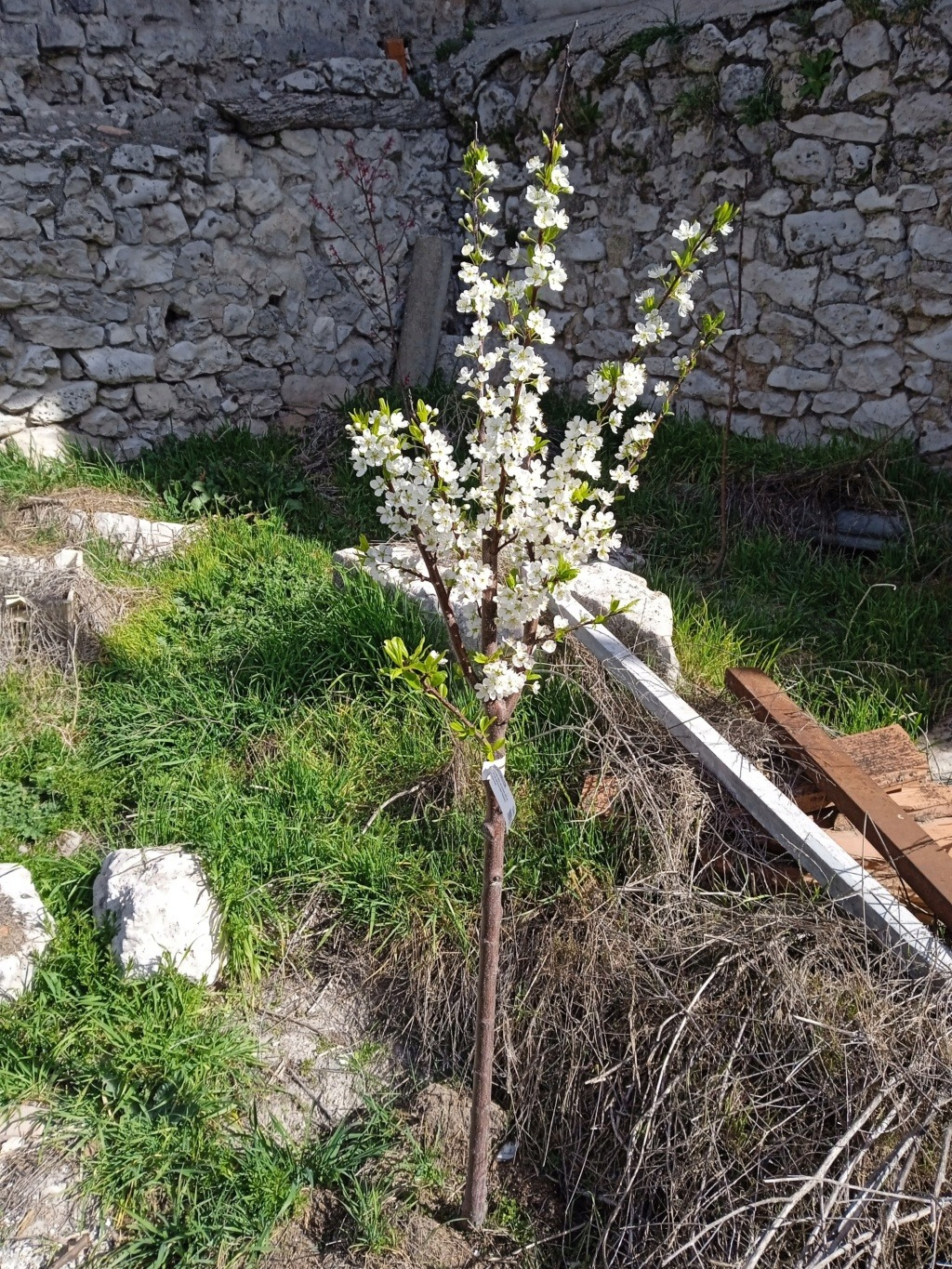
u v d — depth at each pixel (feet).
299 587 13.70
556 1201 7.59
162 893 8.91
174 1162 7.59
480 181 6.23
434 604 12.21
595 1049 7.89
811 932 8.01
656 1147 7.24
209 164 17.75
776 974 7.70
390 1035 8.71
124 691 11.90
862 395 16.62
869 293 16.17
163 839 10.03
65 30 16.15
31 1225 7.23
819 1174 6.49
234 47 17.83
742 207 16.84
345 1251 7.18
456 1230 7.38
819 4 15.65
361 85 19.07
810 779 9.80
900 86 15.16
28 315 16.52
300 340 19.43
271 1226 7.22
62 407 17.16
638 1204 7.22
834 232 16.31
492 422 6.14
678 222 17.94
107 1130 7.75
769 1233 6.35
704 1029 7.60
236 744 11.32
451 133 20.58
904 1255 6.59
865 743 10.21
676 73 17.34
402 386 19.80
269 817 10.15
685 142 17.52
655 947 8.28
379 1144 7.80
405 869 9.59
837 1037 7.26
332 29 19.04
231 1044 8.36
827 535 15.61
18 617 12.26
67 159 16.26
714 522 15.84
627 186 18.45
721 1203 6.94
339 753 11.03
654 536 15.88
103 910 9.12
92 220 16.69
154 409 18.08
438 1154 7.80
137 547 14.55
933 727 12.17
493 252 20.72
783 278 17.02
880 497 15.47
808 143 16.24
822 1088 7.13
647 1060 7.59
